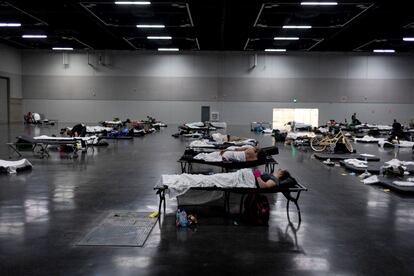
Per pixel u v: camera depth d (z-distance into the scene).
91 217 4.48
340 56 25.92
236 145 9.24
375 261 3.31
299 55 26.08
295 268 3.15
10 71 24.97
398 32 19.41
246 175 4.54
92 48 25.62
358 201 5.50
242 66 26.23
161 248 3.54
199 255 3.39
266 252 3.48
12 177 7.02
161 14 16.52
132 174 7.48
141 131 18.12
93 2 14.19
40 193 5.72
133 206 5.01
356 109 26.12
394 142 14.38
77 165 8.59
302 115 26.38
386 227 4.27
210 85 26.36
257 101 26.36
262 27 18.47
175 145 13.39
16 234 3.88
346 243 3.74
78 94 26.36
